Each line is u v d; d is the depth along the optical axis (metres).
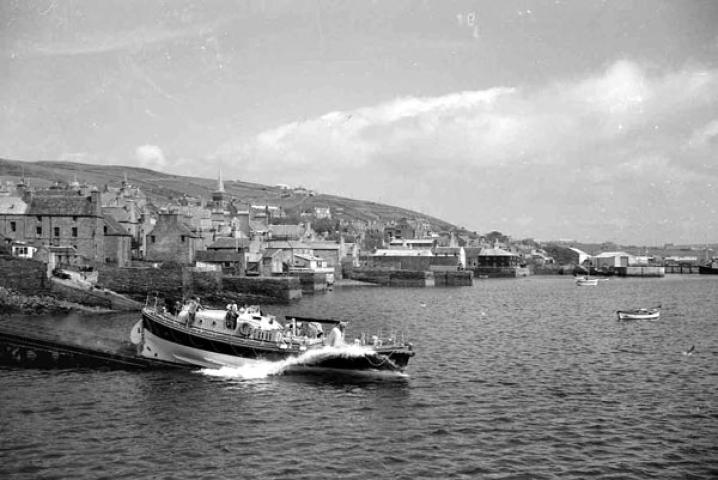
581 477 32.09
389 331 83.88
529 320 99.81
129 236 131.12
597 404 45.22
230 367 53.75
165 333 54.94
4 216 118.94
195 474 31.84
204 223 171.25
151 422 40.03
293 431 38.66
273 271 157.75
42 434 37.44
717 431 39.09
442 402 45.53
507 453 35.25
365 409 43.50
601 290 190.62
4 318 84.94
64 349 55.84
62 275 99.75
